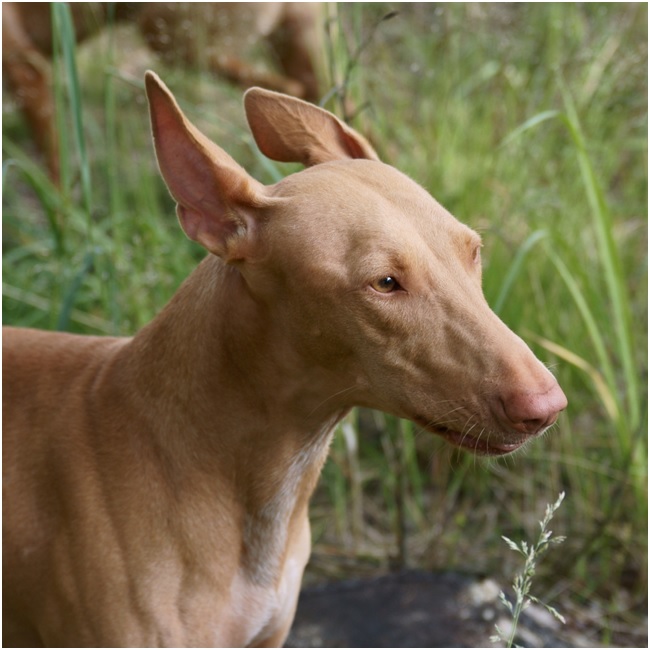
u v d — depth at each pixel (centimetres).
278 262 103
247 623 112
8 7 194
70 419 110
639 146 189
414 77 201
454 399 100
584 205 174
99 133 202
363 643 135
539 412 97
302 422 108
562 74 177
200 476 108
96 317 162
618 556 149
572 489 157
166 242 155
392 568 149
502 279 160
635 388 142
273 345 106
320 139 114
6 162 135
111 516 108
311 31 192
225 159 104
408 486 157
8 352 114
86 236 155
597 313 159
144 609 107
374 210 102
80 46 205
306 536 117
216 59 184
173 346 109
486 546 153
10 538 109
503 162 174
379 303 101
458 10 191
